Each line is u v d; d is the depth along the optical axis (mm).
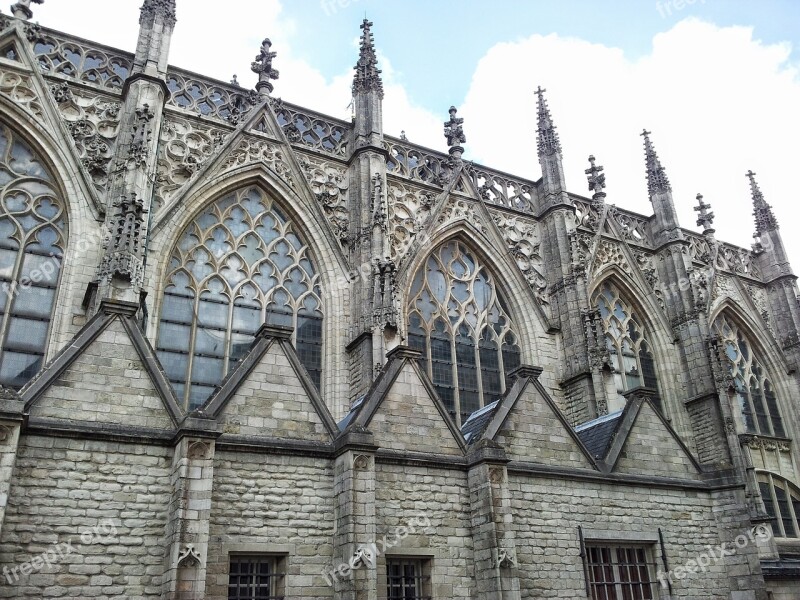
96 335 23062
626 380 51594
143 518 21328
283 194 42344
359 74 48156
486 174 52531
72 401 21891
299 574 22734
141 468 21859
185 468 21344
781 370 60438
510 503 26500
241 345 38156
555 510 27484
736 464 46750
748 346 61094
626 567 28641
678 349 53719
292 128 45219
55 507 20375
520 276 48750
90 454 21359
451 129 52188
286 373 25469
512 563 24734
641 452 31031
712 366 50375
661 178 59688
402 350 27875
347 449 23922
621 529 28594
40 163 36469
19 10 38594
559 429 29438
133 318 24016
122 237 31844
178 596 19828
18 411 20062
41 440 20859
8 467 19500
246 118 42969
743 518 30547
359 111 46594
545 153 54125
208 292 38469
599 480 28938
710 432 48969
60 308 33281
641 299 54875
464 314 46656
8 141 36062
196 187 39531
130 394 22781
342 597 22359
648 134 62250
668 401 52000
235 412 24047
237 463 23188
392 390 26875
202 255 39125
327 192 44406
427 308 45344
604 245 55094
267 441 23750
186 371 36156
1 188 34938
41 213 35469
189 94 42469
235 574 22266
